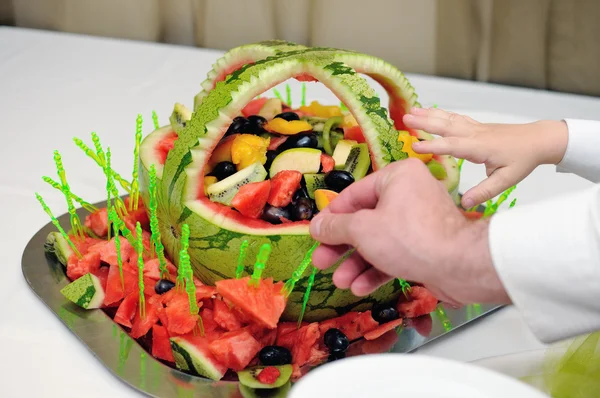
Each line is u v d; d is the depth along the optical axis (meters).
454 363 0.45
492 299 0.65
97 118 1.55
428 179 0.67
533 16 1.86
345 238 0.67
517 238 0.61
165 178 0.91
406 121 0.93
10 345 0.85
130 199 1.08
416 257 0.63
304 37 2.06
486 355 0.86
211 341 0.83
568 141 0.95
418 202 0.65
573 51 1.87
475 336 0.89
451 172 1.04
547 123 0.97
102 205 1.16
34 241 1.06
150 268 0.95
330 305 0.89
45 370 0.81
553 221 0.61
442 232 0.63
